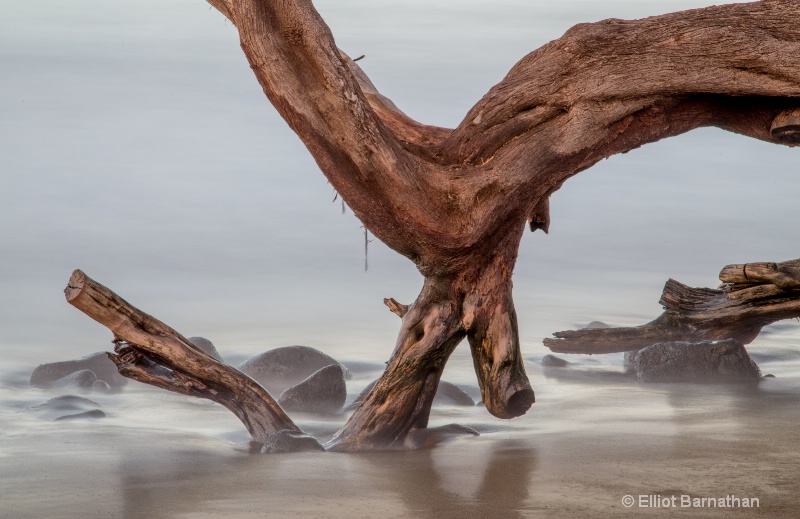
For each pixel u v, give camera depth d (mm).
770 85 7203
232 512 5191
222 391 6891
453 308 7047
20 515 5176
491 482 5742
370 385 8523
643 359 9391
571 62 7156
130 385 9172
